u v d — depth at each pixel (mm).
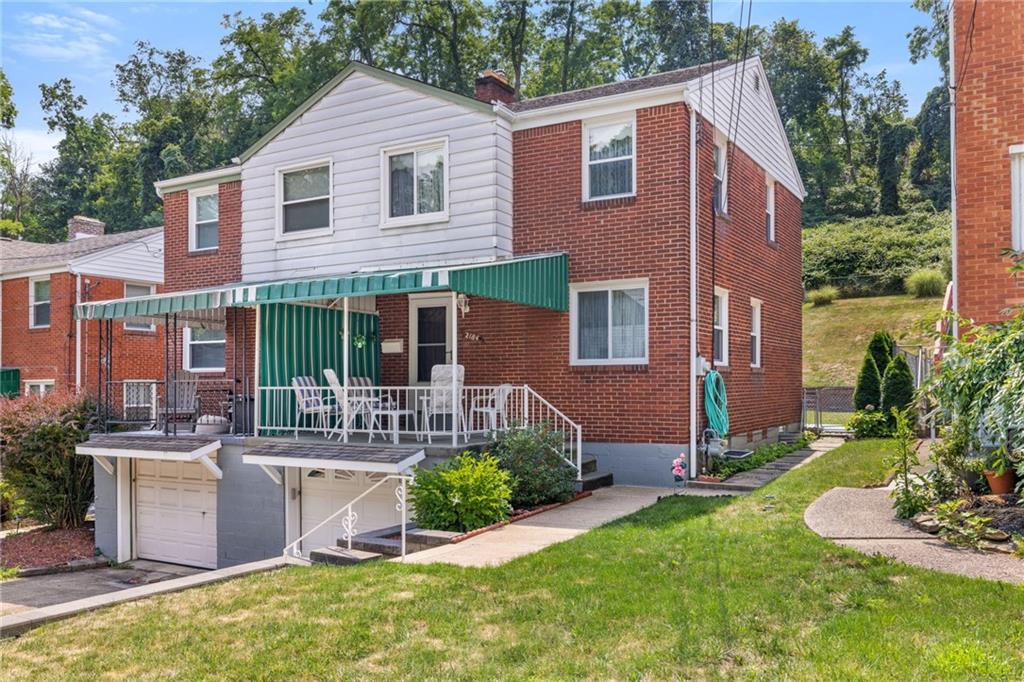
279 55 47188
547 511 11023
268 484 13445
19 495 17766
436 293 15852
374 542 9414
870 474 12367
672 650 5199
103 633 6363
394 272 12438
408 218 15648
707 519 9672
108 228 54844
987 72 11203
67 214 56562
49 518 17875
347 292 11797
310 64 43062
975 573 6746
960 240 11250
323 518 13078
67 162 58969
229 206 19219
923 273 39219
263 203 17609
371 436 12367
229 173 19000
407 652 5516
